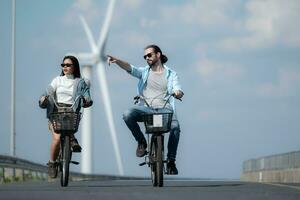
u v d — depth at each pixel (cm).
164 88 1508
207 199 1112
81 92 1557
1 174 3005
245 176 3891
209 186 1600
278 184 1938
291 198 1143
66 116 1495
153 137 1491
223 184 1823
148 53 1512
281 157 3056
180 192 1261
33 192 1229
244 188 1473
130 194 1193
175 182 2083
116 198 1112
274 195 1198
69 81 1555
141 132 1521
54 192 1233
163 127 1457
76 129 1509
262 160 3441
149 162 1504
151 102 1499
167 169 1516
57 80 1553
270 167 3272
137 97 1509
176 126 1498
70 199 1089
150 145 1498
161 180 1470
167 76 1512
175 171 1519
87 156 7638
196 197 1145
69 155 1519
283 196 1179
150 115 1459
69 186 1595
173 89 1499
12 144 4281
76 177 4884
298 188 1579
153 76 1511
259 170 3500
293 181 2817
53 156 1577
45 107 1553
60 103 1543
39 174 3841
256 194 1217
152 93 1507
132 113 1491
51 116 1507
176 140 1500
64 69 1559
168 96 1495
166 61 1527
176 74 1521
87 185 1761
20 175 3353
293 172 2820
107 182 2250
